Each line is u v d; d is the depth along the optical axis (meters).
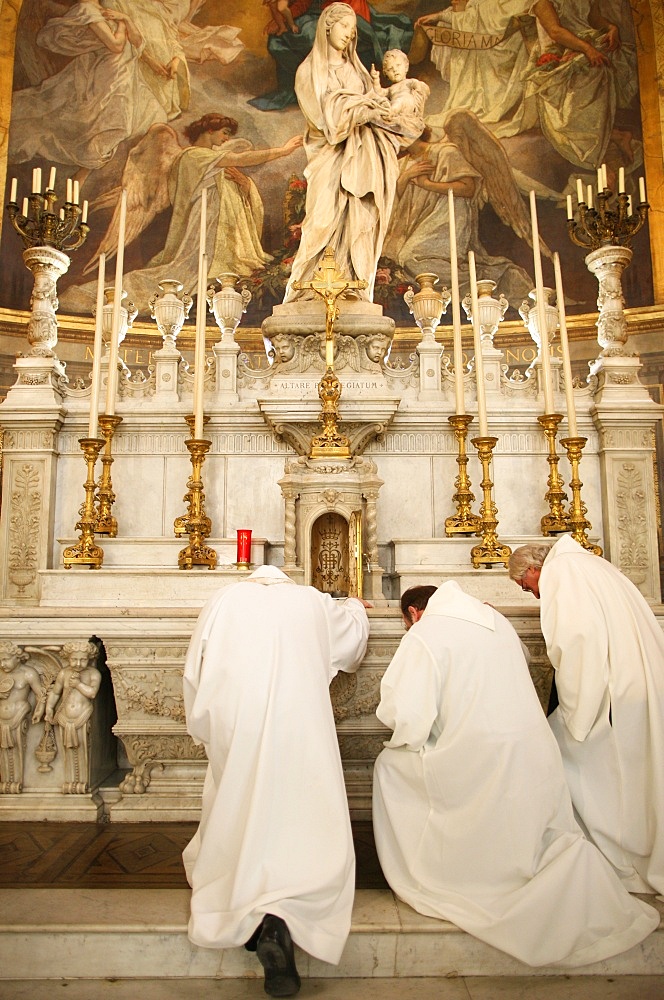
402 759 3.04
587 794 3.10
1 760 4.02
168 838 3.69
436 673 2.94
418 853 2.90
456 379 5.05
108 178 12.15
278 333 5.52
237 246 12.44
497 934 2.58
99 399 5.42
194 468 4.87
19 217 5.51
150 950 2.67
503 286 11.90
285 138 12.88
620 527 5.16
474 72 12.72
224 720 2.86
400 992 2.55
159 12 12.80
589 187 5.72
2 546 5.11
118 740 4.54
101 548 4.91
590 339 11.13
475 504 5.34
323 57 5.92
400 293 12.16
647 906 2.76
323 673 3.02
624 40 11.96
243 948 2.67
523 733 2.86
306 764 2.79
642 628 3.16
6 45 11.70
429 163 12.55
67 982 2.63
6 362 10.49
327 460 4.78
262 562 5.03
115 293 5.25
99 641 4.14
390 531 5.29
